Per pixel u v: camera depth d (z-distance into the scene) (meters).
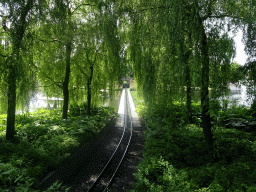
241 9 6.36
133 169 7.89
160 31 7.88
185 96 7.53
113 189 6.34
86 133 10.77
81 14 12.58
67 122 11.92
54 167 6.57
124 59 11.61
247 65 6.41
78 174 7.43
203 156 7.53
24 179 5.12
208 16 6.24
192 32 6.20
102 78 15.88
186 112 10.14
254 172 5.37
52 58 11.35
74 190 6.18
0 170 5.11
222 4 6.24
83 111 16.94
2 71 7.03
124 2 9.15
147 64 9.09
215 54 6.07
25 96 7.79
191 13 6.10
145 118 16.59
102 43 12.11
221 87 6.05
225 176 5.40
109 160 8.54
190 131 9.98
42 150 7.13
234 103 6.54
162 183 5.89
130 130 14.34
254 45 6.20
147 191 5.50
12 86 7.24
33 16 7.61
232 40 6.17
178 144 8.81
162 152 8.15
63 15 9.12
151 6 8.17
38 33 9.41
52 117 13.69
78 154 8.32
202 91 6.37
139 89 11.00
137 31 9.25
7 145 7.09
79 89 15.76
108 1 9.54
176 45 6.73
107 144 11.22
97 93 16.27
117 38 10.66
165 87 8.12
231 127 10.70
